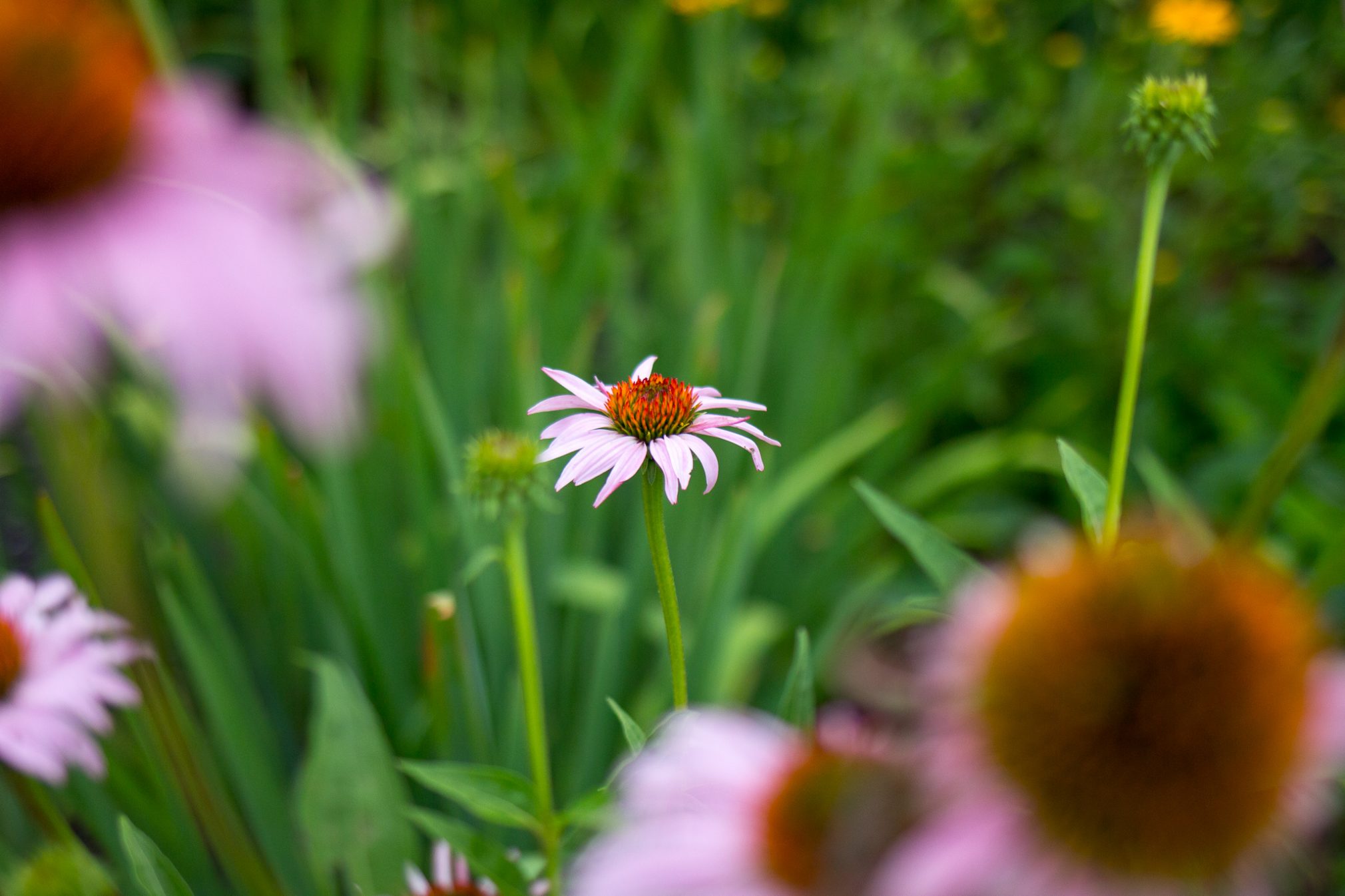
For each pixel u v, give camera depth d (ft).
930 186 4.50
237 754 2.52
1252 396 3.75
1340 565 2.00
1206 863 1.46
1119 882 1.45
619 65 4.86
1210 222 4.31
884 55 4.42
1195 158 4.13
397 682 2.93
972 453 3.71
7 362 1.10
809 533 3.70
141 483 2.79
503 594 2.82
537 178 4.87
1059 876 1.45
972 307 4.23
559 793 2.71
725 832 1.56
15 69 1.13
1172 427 3.98
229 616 2.98
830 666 2.86
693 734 1.63
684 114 5.40
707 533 3.12
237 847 2.07
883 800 1.49
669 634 1.94
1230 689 1.45
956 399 4.17
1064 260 4.36
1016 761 1.47
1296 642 1.48
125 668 1.98
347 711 2.23
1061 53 5.19
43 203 1.14
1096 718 1.45
